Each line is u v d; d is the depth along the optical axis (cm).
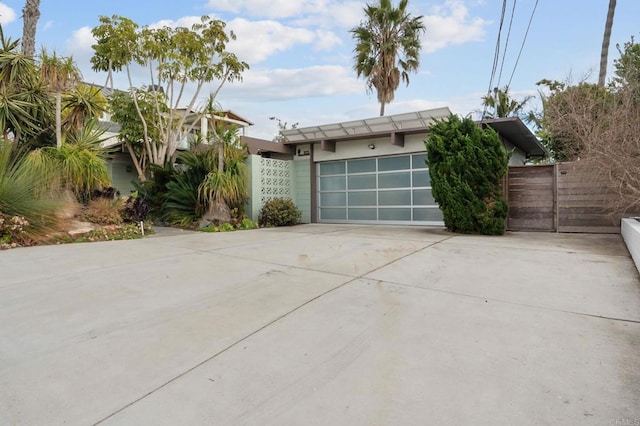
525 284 397
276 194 1216
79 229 728
